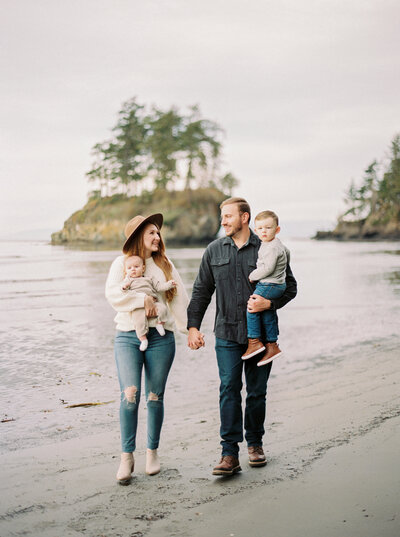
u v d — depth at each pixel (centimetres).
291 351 852
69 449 434
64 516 310
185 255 4834
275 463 384
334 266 3030
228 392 381
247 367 396
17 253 5781
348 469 359
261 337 394
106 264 3606
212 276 407
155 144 10200
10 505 327
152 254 399
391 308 1321
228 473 364
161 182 9944
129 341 380
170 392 621
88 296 1658
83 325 1107
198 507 317
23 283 2138
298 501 316
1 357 806
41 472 383
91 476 375
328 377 674
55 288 1925
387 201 11425
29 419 516
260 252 383
